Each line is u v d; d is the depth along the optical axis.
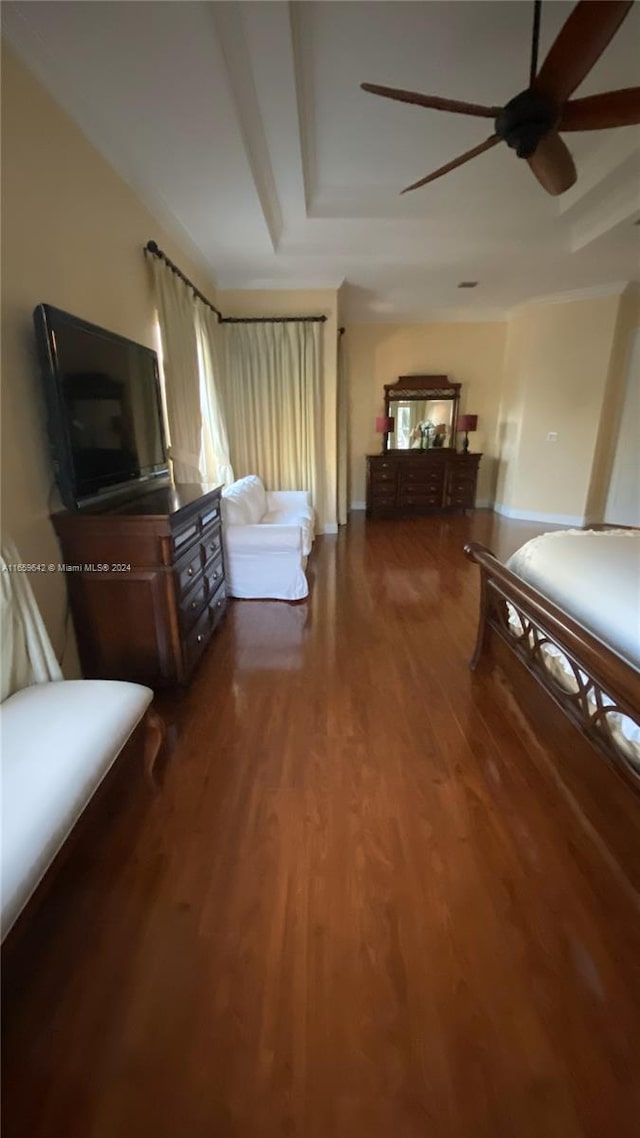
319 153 2.95
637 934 1.28
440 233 3.90
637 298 5.30
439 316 6.43
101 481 2.21
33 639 1.65
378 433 6.86
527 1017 1.11
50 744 1.33
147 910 1.36
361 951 1.25
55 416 1.86
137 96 2.08
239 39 1.91
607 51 2.12
